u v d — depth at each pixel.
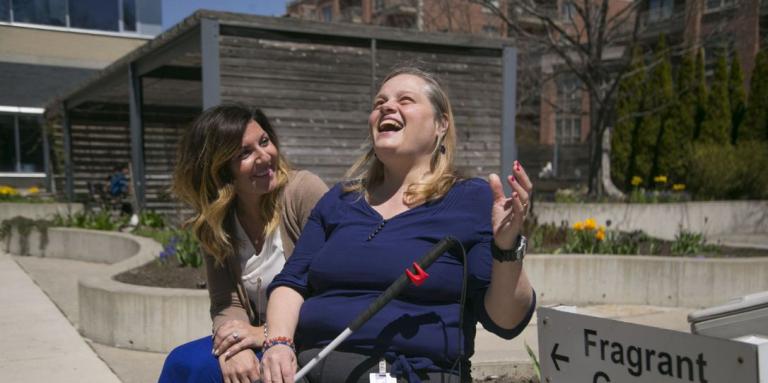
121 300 5.16
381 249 2.28
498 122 9.80
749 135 19.44
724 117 19.50
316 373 2.25
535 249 7.57
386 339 2.17
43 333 5.63
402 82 2.48
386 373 2.10
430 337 2.17
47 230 10.86
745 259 6.73
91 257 10.33
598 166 15.47
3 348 5.14
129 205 14.42
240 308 2.92
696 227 13.69
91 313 5.43
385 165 2.51
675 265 6.63
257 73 8.12
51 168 19.81
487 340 5.22
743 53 22.52
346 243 2.35
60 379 4.37
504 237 2.01
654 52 19.80
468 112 9.59
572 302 6.67
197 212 2.90
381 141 2.42
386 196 2.50
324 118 8.57
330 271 2.34
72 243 10.60
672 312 6.33
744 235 13.95
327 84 8.59
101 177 17.36
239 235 2.92
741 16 16.64
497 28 18.22
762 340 1.65
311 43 8.46
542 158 24.62
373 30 8.71
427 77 2.51
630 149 20.88
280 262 2.89
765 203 14.62
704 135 19.61
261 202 2.88
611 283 6.72
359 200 2.50
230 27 7.96
